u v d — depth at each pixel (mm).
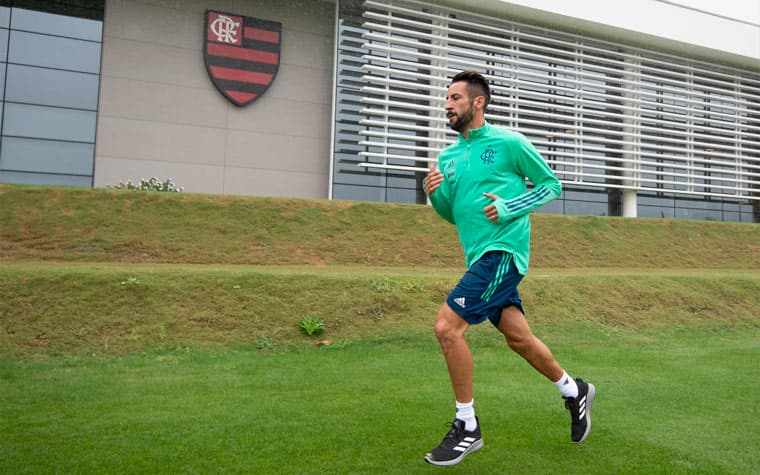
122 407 3529
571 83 20422
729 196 22094
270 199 12414
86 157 16453
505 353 5785
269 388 4125
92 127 16547
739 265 13891
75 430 3006
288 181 17609
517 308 2641
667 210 22000
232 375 4586
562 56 20625
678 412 3561
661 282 9398
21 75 16047
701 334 7566
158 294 6461
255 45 17297
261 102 17391
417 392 4027
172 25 16625
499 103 18922
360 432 3012
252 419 3254
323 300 6898
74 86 16469
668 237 14781
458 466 2510
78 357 5137
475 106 2625
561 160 19906
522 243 2543
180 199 11562
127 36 16203
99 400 3713
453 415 3375
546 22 19531
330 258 10664
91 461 2512
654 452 2740
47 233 9547
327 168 18047
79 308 5980
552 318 7438
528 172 2604
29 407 3518
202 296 6570
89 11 16719
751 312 8836
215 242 10336
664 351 6203
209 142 16828
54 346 5328
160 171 16344
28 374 4520
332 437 2916
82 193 11031
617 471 2473
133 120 16156
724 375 4836
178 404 3615
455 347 2387
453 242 12164
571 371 4996
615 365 5336
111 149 15945
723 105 23188
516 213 2455
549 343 6520
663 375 4828
